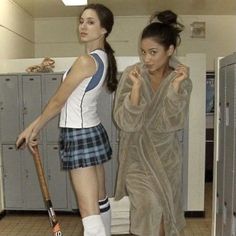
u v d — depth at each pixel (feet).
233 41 18.19
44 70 12.10
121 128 4.99
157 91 5.01
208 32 18.17
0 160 12.26
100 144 6.00
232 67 5.54
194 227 11.00
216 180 6.70
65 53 18.56
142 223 5.02
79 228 11.07
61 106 5.67
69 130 5.82
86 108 5.80
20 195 12.35
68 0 13.33
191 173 11.73
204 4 15.76
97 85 5.74
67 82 5.49
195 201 11.85
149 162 5.17
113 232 9.09
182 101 4.88
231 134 5.61
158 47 4.74
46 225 11.44
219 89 6.44
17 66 12.81
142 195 5.05
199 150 11.66
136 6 16.06
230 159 5.68
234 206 5.49
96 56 5.68
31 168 12.17
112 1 15.16
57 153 11.96
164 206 5.15
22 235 10.57
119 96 5.12
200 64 11.37
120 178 5.40
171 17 4.93
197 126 11.56
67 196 12.16
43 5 15.60
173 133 5.24
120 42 18.31
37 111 11.91
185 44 18.21
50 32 18.49
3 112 12.04
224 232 6.15
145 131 5.14
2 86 11.97
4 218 12.14
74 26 18.37
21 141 5.99
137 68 4.95
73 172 5.94
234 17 18.07
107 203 6.67
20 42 15.70
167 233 5.20
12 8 14.46
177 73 4.87
